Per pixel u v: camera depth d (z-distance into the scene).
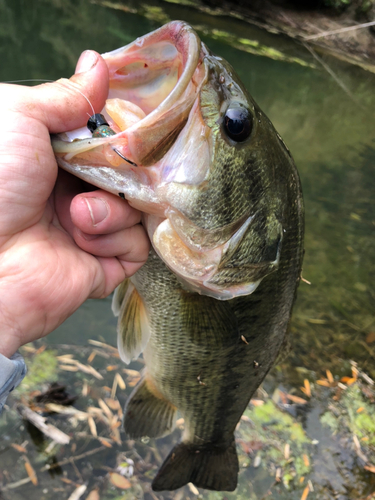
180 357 0.25
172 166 0.16
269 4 1.66
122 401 0.37
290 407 0.41
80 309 0.45
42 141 0.15
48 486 0.31
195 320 0.23
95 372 0.39
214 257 0.18
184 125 0.16
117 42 1.10
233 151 0.17
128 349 0.24
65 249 0.17
